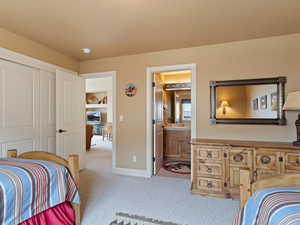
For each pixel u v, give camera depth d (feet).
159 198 8.03
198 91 9.80
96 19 7.02
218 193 8.09
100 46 9.77
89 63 12.20
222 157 8.04
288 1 5.88
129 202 7.66
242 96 9.02
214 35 8.45
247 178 4.05
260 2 5.95
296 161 7.01
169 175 11.21
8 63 8.11
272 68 8.54
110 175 11.12
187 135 14.52
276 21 7.16
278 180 3.97
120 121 11.51
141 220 6.34
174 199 7.94
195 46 9.77
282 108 8.22
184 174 11.40
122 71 11.43
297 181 3.92
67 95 10.95
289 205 2.83
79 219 5.94
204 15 6.74
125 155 11.39
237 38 8.76
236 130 9.15
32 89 9.27
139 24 7.43
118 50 10.40
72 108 11.35
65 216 5.25
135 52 10.72
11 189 3.88
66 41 9.12
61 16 6.80
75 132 11.60
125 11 6.48
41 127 9.77
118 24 7.42
